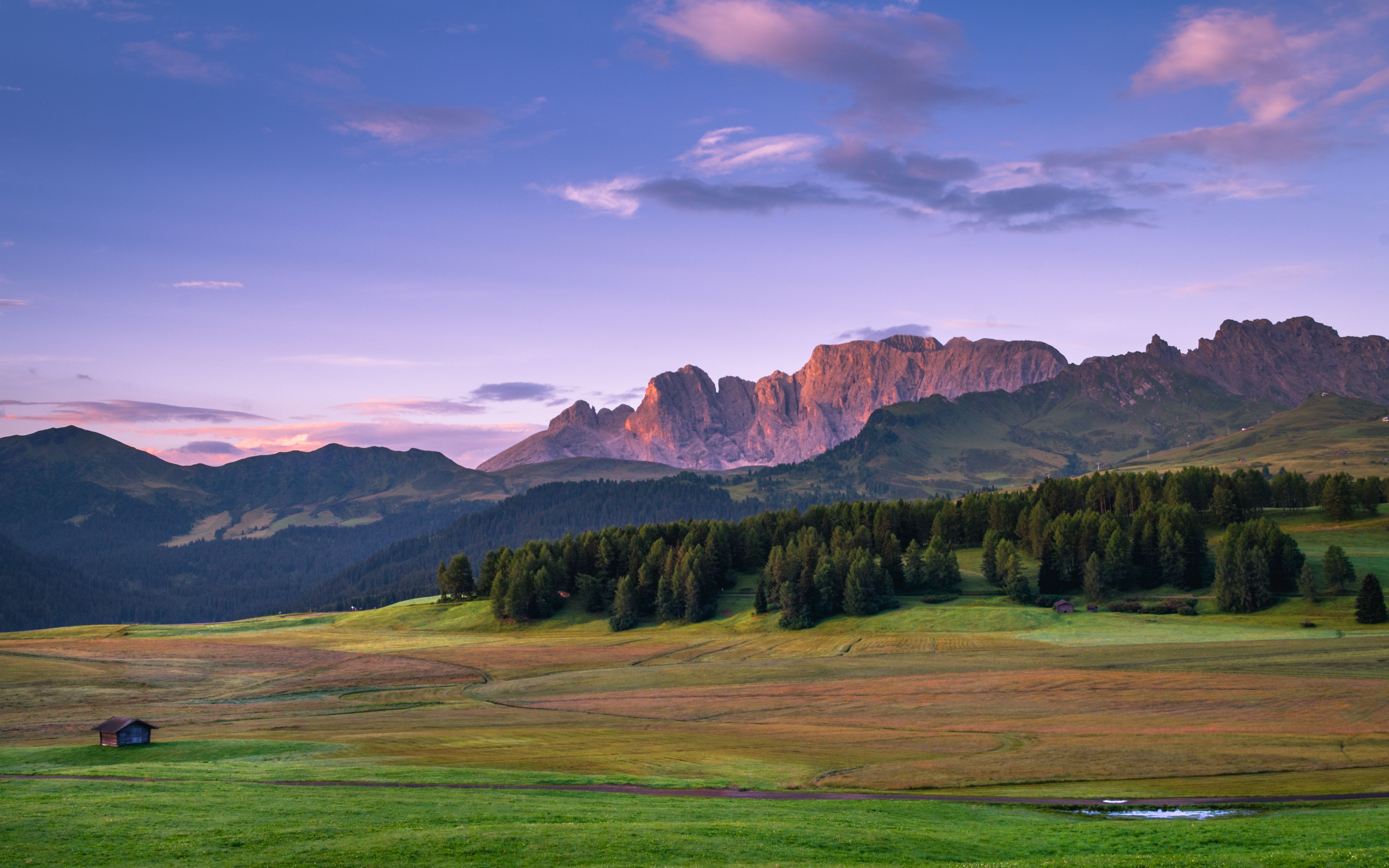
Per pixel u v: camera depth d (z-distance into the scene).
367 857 34.59
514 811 43.88
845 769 61.94
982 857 36.97
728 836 38.47
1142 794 52.38
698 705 101.50
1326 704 83.12
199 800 45.25
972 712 88.31
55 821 39.59
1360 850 34.69
